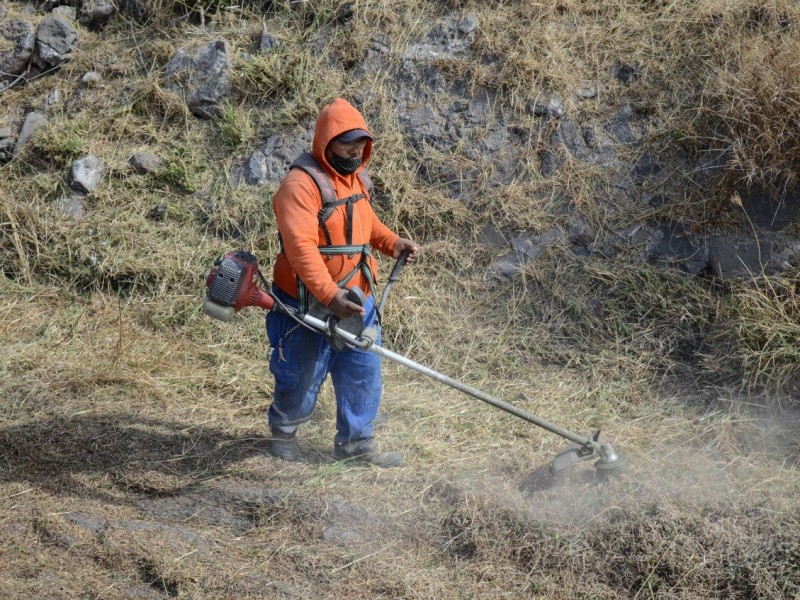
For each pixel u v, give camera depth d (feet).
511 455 20.92
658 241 26.40
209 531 18.45
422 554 17.75
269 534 18.38
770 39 27.81
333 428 22.50
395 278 20.11
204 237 29.04
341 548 17.78
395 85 30.37
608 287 25.99
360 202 19.01
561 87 29.14
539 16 30.55
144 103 31.76
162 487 19.89
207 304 18.60
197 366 25.54
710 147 26.84
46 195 30.35
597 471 19.25
